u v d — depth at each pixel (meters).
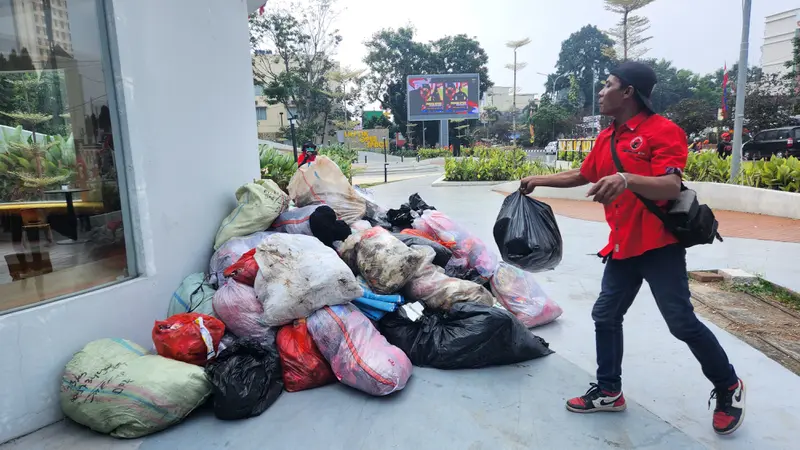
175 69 3.33
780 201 8.14
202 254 3.62
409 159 45.28
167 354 2.69
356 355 2.68
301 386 2.75
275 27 35.28
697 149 24.91
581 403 2.49
